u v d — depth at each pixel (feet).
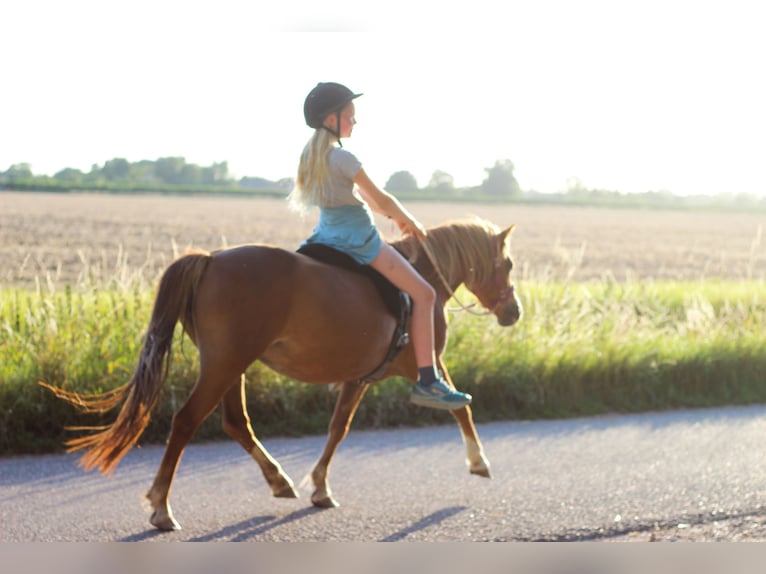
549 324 35.09
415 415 27.71
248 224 129.80
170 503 17.98
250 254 16.24
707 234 161.58
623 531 16.96
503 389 29.86
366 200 18.86
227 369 15.79
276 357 16.98
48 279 28.40
